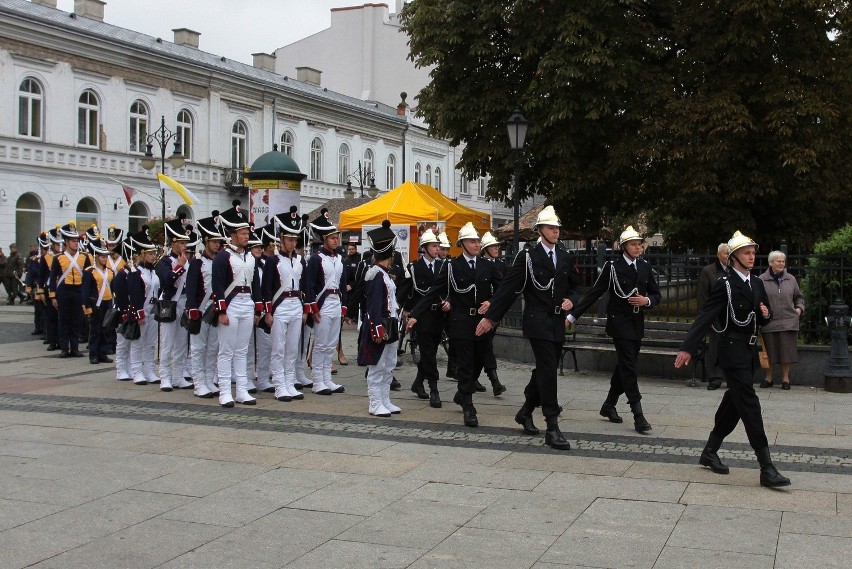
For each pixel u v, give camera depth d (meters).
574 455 8.56
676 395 12.30
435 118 22.98
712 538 6.05
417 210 20.77
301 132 46.78
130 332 12.94
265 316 11.67
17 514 6.60
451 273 10.07
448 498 7.05
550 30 20.23
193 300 11.50
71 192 35.22
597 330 15.23
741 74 20.09
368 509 6.76
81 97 35.72
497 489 7.32
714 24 20.12
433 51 21.70
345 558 5.69
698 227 20.94
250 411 10.90
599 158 21.22
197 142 40.84
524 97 20.73
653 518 6.52
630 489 7.32
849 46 21.14
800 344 13.40
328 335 12.36
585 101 20.02
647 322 14.42
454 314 10.11
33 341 19.69
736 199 20.17
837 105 20.23
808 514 6.60
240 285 11.34
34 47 33.53
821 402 11.67
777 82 19.58
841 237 13.84
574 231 24.58
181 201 40.34
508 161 21.30
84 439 9.19
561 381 13.57
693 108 19.66
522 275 9.07
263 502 6.94
